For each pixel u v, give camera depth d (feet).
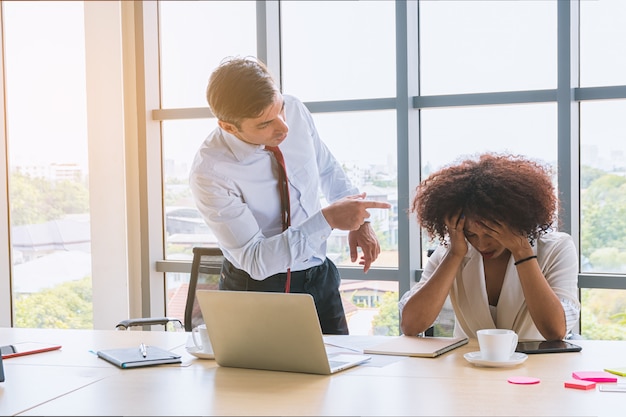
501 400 4.97
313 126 8.96
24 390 5.60
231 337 6.06
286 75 13.16
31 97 14.52
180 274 14.08
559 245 7.44
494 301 7.49
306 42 13.00
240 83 7.33
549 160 11.52
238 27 13.47
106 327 14.17
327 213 7.63
